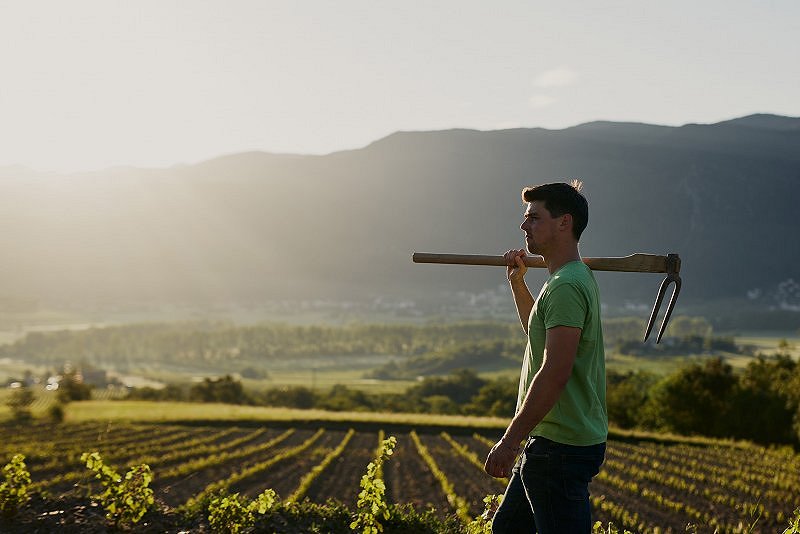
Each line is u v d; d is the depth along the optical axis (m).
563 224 3.42
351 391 143.50
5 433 41.97
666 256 3.49
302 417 49.44
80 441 37.56
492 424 46.78
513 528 3.61
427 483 25.33
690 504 21.30
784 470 29.56
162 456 31.80
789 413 59.50
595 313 3.28
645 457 31.77
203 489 23.36
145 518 6.70
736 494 23.16
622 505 20.92
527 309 3.92
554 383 3.11
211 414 51.50
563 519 3.27
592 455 3.30
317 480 25.78
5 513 6.39
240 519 6.37
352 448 36.44
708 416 64.12
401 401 143.75
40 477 24.97
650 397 72.75
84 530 6.21
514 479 3.64
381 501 6.77
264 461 30.72
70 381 82.56
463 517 17.92
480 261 4.04
